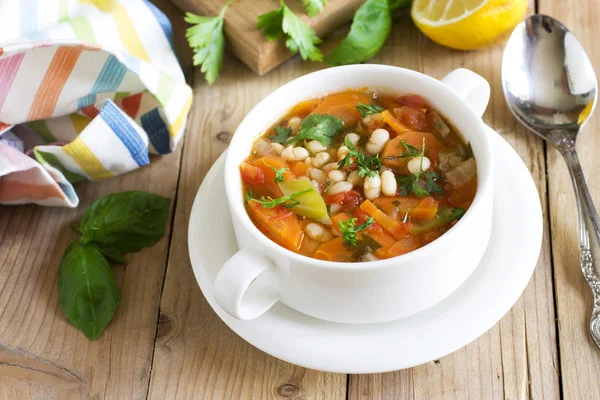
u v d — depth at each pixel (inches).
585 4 25.3
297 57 25.3
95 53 22.5
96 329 21.4
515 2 23.7
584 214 21.4
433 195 19.9
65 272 21.8
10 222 23.3
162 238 22.6
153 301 21.8
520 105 23.3
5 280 22.4
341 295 19.1
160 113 23.3
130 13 23.7
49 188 22.5
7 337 21.7
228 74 25.2
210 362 21.0
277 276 19.4
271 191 20.2
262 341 19.8
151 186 23.5
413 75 20.8
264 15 24.2
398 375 20.5
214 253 20.8
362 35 24.0
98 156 22.8
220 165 21.9
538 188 22.5
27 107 22.8
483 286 19.9
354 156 20.3
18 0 22.6
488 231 20.0
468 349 20.6
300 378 20.6
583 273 20.9
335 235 19.6
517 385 20.2
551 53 23.5
